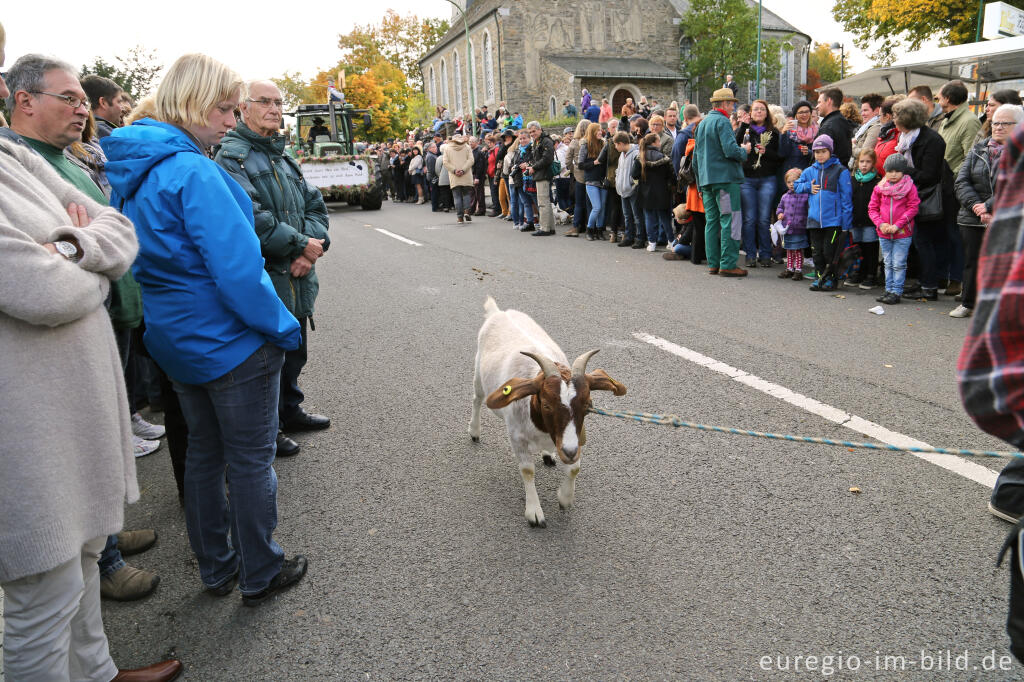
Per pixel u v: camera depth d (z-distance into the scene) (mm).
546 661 2557
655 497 3635
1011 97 6426
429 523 3516
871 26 30312
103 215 2297
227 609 2961
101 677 2457
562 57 38719
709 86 40688
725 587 2908
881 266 8281
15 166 2178
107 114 4922
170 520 3693
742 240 9445
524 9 37844
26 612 2123
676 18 40656
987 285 1369
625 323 6715
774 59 39562
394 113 46562
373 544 3352
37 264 1920
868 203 7395
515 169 13289
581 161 11805
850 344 5812
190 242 2594
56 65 3039
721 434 4281
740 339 6062
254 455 2836
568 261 10125
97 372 2197
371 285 9039
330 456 4281
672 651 2578
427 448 4348
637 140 11867
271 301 2709
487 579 3049
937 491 3537
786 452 4020
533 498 3479
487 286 8617
